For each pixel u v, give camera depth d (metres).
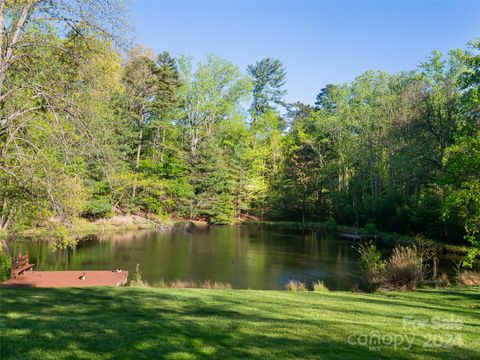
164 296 9.06
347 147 43.06
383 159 39.47
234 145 51.44
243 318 6.64
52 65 11.20
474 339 5.62
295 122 64.06
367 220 38.84
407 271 13.41
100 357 4.42
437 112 30.17
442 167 28.34
